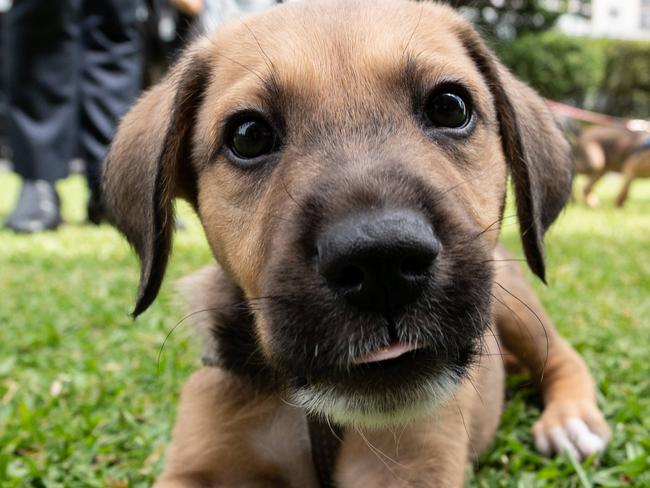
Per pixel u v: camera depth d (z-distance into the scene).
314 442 0.18
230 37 0.19
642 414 0.23
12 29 0.52
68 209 0.73
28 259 0.46
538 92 0.22
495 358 0.21
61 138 0.55
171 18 0.58
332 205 0.13
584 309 0.34
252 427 0.18
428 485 0.17
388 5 0.18
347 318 0.13
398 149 0.15
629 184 0.89
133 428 0.22
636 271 0.44
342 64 0.16
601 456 0.21
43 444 0.21
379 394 0.14
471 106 0.17
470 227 0.14
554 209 0.21
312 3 0.18
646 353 0.28
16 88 0.54
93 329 0.33
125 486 0.19
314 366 0.13
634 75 2.23
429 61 0.16
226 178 0.17
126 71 0.57
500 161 0.18
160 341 0.30
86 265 0.45
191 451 0.18
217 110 0.17
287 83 0.16
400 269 0.12
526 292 0.25
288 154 0.16
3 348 0.29
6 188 0.99
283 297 0.14
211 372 0.19
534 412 0.23
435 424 0.17
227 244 0.17
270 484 0.19
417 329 0.13
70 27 0.53
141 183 0.20
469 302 0.13
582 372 0.24
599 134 0.93
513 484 0.19
